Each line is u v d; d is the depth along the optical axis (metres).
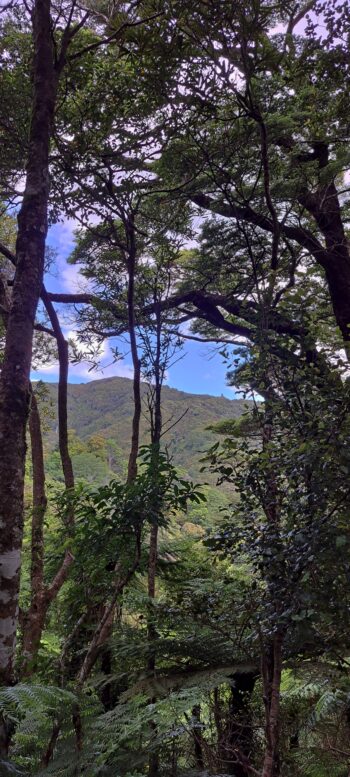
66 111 4.34
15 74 4.28
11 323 2.65
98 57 4.42
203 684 3.62
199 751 3.69
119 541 3.12
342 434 2.30
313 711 3.96
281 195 7.24
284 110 5.70
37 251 2.83
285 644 2.71
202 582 4.03
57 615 4.32
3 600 2.25
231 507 2.88
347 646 2.60
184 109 4.27
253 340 2.87
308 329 2.79
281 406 2.67
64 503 3.25
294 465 2.46
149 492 2.99
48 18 3.30
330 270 8.41
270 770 2.41
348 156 6.93
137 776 2.29
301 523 2.45
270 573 2.44
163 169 5.41
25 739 2.73
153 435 4.07
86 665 2.91
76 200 4.60
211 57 3.80
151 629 4.24
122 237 5.37
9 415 2.45
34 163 2.99
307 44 4.44
